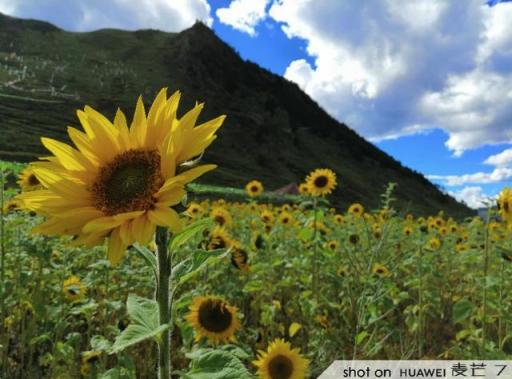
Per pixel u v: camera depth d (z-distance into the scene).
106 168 2.42
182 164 2.26
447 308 8.26
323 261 7.89
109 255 2.15
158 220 2.07
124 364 3.90
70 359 4.99
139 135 2.50
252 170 131.00
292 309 7.10
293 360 4.46
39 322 6.34
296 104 197.12
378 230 9.60
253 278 7.38
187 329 4.69
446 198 167.12
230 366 2.24
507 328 5.56
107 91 136.38
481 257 7.27
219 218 8.95
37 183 7.26
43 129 99.94
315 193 8.91
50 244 6.32
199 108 2.35
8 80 125.81
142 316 2.30
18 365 5.68
